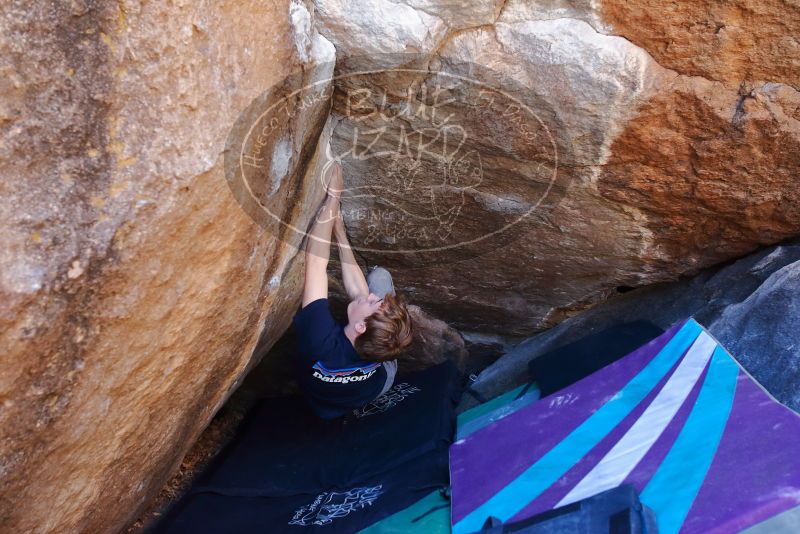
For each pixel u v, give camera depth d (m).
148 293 1.26
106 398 1.31
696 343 2.12
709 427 1.78
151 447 1.69
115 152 1.11
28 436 1.15
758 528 1.44
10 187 1.01
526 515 1.84
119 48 1.07
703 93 1.83
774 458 1.56
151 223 1.18
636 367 2.25
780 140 1.91
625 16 1.70
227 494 2.59
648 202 2.21
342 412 2.52
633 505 1.61
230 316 1.69
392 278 2.81
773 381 2.04
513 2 1.68
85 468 1.39
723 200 2.15
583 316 2.95
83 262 1.10
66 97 1.04
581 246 2.48
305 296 2.28
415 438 2.60
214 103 1.24
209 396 1.97
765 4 1.65
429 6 1.66
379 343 2.21
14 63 0.97
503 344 3.23
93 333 1.18
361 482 2.51
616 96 1.82
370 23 1.66
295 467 2.71
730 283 2.47
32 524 1.29
